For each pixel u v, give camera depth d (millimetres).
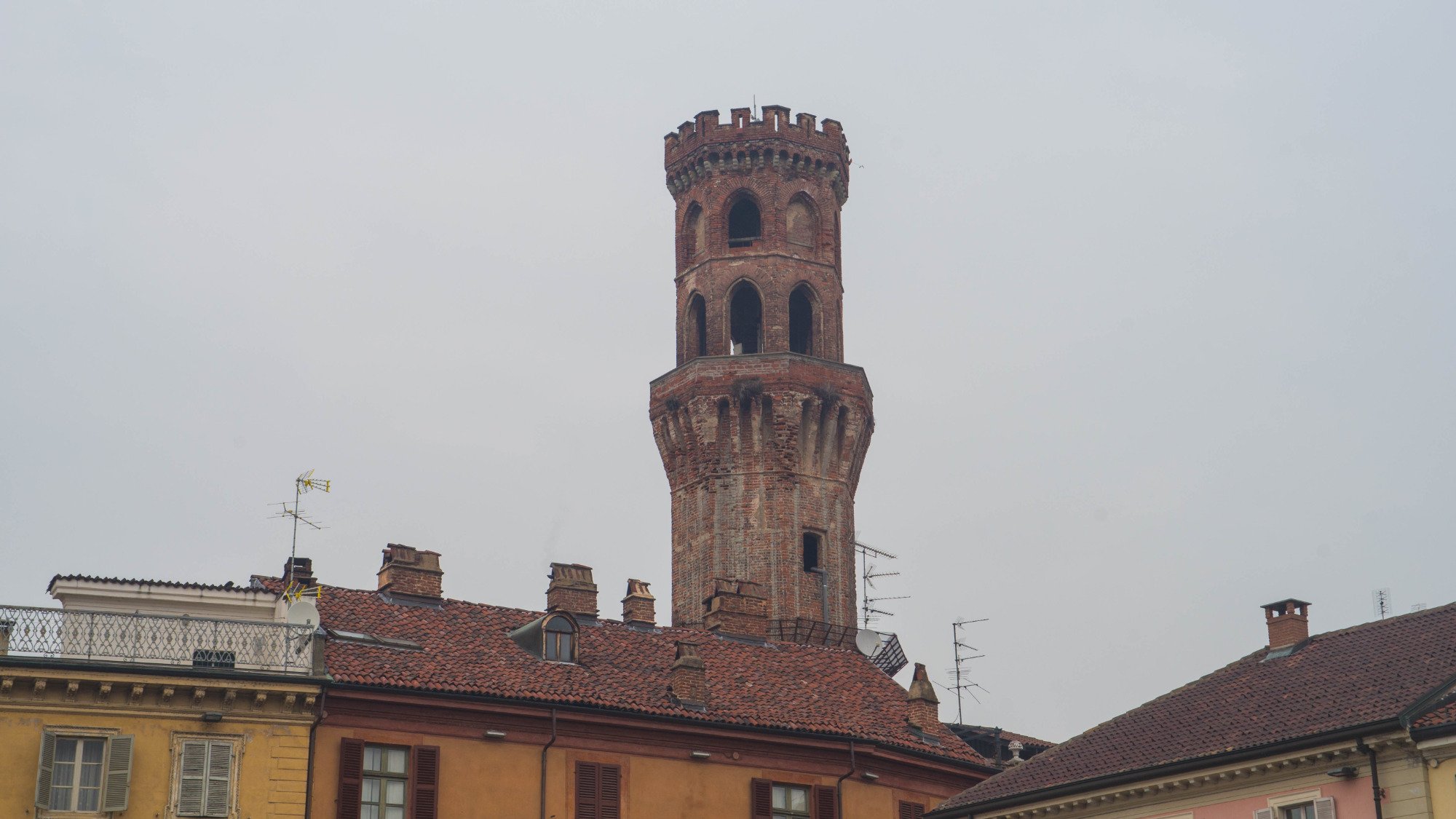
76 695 70812
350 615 83188
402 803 76312
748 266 138125
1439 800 64438
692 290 139875
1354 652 74438
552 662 84750
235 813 72000
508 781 78625
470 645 83750
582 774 80125
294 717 74062
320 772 74500
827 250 140625
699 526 132375
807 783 85125
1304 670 74938
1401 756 65688
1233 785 70312
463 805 77312
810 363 134000
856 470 137375
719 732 83188
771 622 128500
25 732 69938
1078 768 75875
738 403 133000
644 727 81875
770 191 139625
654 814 81125
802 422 133500
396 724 76875
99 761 70812
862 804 86438
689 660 85188
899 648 121562
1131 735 76438
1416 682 68688
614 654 87812
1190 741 73188
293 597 77250
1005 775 79375
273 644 74938
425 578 88188
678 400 135000
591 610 93125
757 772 84062
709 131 140750
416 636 82938
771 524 130875
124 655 72188
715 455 133250
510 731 79250
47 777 69688
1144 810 72875
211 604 76188
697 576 131625
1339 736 66812
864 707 91500
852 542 134625
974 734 107125
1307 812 68250
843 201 145250
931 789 89750
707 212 140125
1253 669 77438
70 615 71812
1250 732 71438
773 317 136875
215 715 72438
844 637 127812
